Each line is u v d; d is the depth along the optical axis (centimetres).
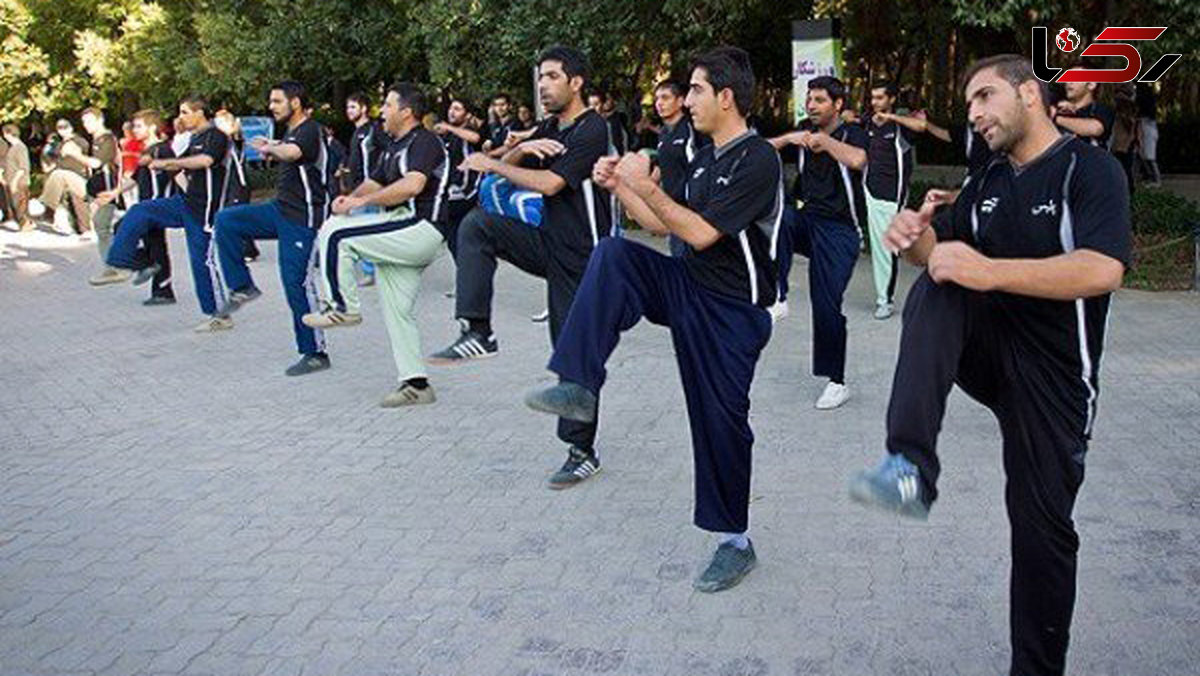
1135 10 1055
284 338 880
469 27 1477
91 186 1230
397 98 626
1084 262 274
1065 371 299
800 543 457
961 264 274
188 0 2012
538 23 1330
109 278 1158
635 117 1473
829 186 624
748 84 396
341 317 652
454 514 502
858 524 474
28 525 507
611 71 1508
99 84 2067
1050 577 308
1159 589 407
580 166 512
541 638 386
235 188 889
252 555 464
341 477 555
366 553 462
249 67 1845
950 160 2073
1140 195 1220
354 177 920
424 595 422
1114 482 509
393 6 1767
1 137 1666
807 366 734
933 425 287
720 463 408
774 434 596
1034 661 314
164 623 407
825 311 627
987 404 320
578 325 383
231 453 600
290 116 737
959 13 968
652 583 427
